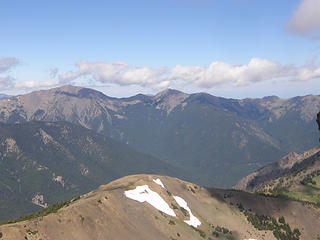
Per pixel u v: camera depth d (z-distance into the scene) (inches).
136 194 5068.9
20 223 3193.9
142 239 3941.9
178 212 5359.3
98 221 3757.4
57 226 3316.9
